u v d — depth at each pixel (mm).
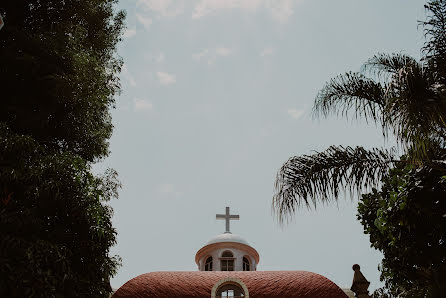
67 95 11422
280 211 10805
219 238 22453
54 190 10102
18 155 9820
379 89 11227
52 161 10320
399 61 11828
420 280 11172
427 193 10234
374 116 11109
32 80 11234
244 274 17594
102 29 14531
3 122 10102
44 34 11688
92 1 13742
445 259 10602
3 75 11023
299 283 16922
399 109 8719
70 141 12703
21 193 9906
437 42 10031
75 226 10688
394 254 11516
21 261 8977
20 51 11070
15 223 9391
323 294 16422
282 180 11008
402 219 10523
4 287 8719
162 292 16734
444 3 10164
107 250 11375
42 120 11555
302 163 11078
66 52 11484
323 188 10805
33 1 12508
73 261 10727
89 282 10758
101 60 14398
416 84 8805
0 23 5453
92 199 10727
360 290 17188
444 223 10172
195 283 17109
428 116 8484
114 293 16781
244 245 22141
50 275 9250
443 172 10297
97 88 12195
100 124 14320
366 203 12555
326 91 11633
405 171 10805
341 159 10992
